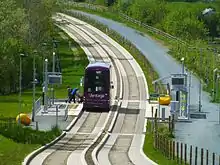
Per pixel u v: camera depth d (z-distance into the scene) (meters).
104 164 105.44
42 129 136.25
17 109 161.00
